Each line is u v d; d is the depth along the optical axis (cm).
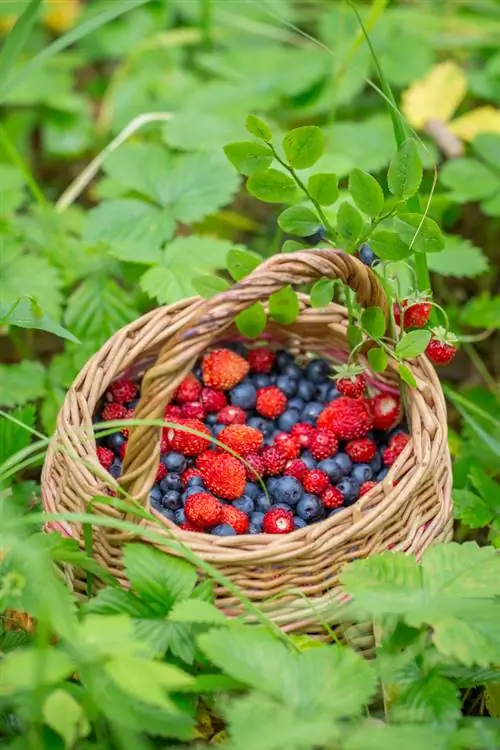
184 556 72
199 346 73
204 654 72
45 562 70
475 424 84
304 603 74
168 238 89
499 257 102
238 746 67
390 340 77
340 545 74
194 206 90
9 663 68
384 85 81
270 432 80
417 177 75
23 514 81
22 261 88
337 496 77
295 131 75
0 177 92
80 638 69
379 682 74
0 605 72
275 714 68
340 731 69
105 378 77
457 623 70
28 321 81
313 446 78
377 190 75
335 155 91
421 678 72
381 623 72
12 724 73
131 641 69
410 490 74
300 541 73
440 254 90
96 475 74
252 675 69
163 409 73
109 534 74
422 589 72
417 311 78
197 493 76
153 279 86
